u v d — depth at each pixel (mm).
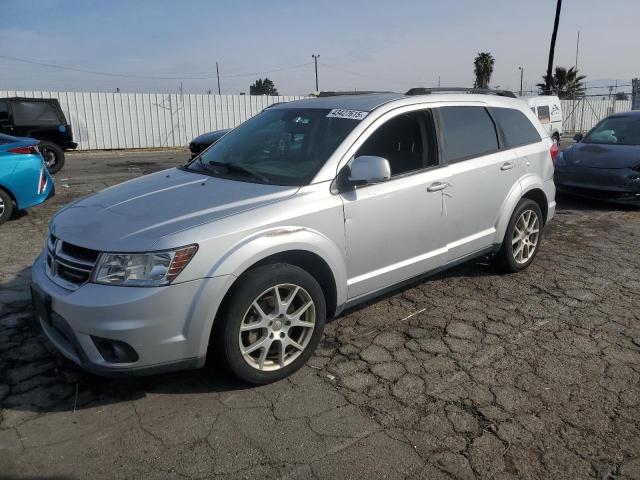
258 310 3234
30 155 7488
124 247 2910
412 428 2949
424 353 3791
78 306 2867
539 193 5500
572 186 8719
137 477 2576
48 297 3066
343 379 3449
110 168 14562
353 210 3652
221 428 2941
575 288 5047
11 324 4156
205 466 2650
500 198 4945
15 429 2918
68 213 3590
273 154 3998
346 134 3826
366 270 3865
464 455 2736
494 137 4988
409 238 4105
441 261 4461
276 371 3367
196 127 23500
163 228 3020
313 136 3977
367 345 3908
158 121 22609
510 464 2676
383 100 4203
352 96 4582
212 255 2988
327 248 3506
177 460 2691
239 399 3217
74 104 20781
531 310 4535
